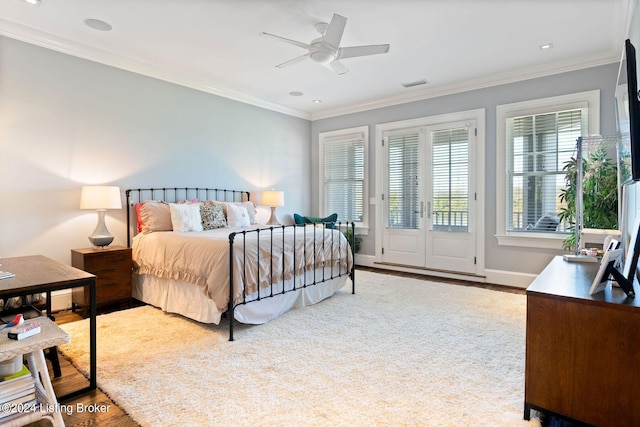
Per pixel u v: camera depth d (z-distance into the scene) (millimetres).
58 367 2117
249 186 5316
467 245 4742
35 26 3158
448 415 1749
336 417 1731
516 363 2305
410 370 2209
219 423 1686
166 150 4305
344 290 4156
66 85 3486
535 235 4207
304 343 2627
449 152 4867
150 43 3484
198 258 2932
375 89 4914
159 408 1807
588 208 3477
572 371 1604
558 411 1641
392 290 4152
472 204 4688
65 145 3488
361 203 5797
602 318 1531
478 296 3893
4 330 1554
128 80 3943
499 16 2951
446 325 2988
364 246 5770
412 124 5188
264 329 2912
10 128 3166
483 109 4555
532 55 3750
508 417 1739
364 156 5719
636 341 1460
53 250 3418
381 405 1835
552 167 4109
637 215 2051
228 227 4238
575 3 2748
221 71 4234
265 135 5543
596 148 3621
